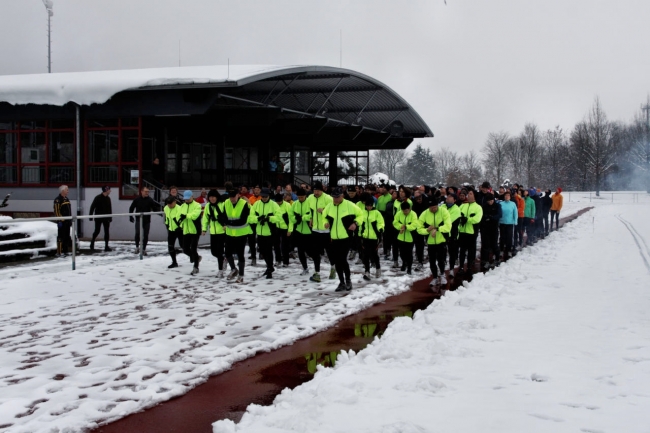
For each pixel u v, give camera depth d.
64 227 17.06
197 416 5.59
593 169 79.88
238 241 13.10
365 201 13.86
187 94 21.31
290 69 23.64
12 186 23.56
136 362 7.12
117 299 11.02
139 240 17.72
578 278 13.11
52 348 7.73
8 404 5.75
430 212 13.24
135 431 5.23
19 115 23.03
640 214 42.97
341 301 10.91
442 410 5.07
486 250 15.94
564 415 4.88
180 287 12.35
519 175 93.38
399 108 34.16
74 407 5.73
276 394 6.18
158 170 24.48
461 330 8.20
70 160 22.84
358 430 4.65
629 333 7.92
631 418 4.77
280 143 34.88
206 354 7.45
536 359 6.71
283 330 8.66
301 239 14.17
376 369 6.45
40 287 12.14
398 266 16.19
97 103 21.77
